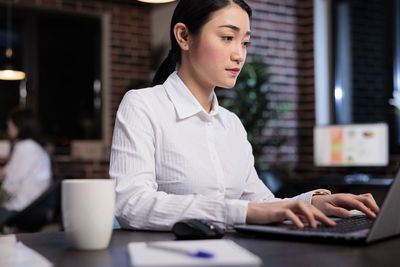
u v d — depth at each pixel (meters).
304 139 5.27
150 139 1.35
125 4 6.57
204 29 1.32
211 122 1.43
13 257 0.82
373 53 5.14
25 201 4.41
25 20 6.32
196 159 1.37
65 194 0.92
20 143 4.52
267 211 1.09
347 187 4.21
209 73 1.34
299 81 5.31
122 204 1.23
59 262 0.81
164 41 6.54
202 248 0.81
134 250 0.81
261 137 5.01
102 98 6.60
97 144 6.00
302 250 0.91
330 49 5.36
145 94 1.41
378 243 0.98
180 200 1.16
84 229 0.90
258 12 5.09
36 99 6.45
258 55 4.85
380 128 4.49
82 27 6.72
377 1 5.12
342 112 5.33
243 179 1.48
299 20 5.34
